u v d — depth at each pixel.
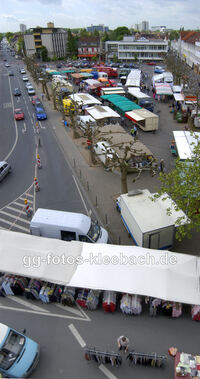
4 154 37.09
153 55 127.94
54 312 15.70
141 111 44.31
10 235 17.62
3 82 92.06
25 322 15.12
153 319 15.02
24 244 16.95
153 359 12.25
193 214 17.53
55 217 19.41
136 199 20.23
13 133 45.09
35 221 19.09
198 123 41.91
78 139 41.78
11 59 170.75
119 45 128.00
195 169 17.05
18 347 12.66
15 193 27.38
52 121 50.69
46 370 12.78
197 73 91.88
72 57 146.25
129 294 15.46
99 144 34.12
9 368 12.05
